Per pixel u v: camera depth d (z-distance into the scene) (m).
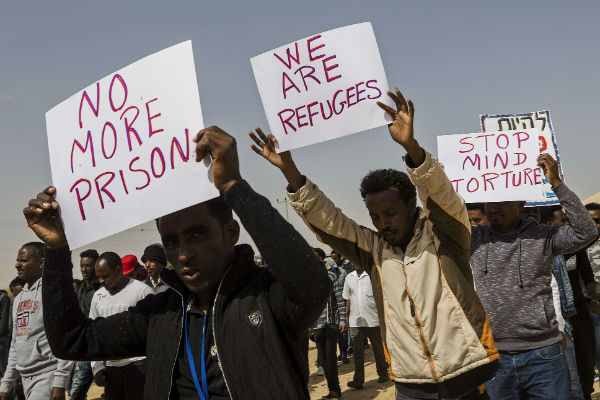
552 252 3.90
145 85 1.89
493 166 4.39
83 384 6.11
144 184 1.84
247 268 1.85
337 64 2.66
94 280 7.75
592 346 6.01
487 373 2.85
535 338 3.83
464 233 2.87
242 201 1.65
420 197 2.81
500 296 3.93
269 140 2.71
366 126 2.63
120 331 2.06
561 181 3.93
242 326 1.73
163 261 6.90
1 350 8.89
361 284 8.56
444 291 2.88
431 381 2.87
